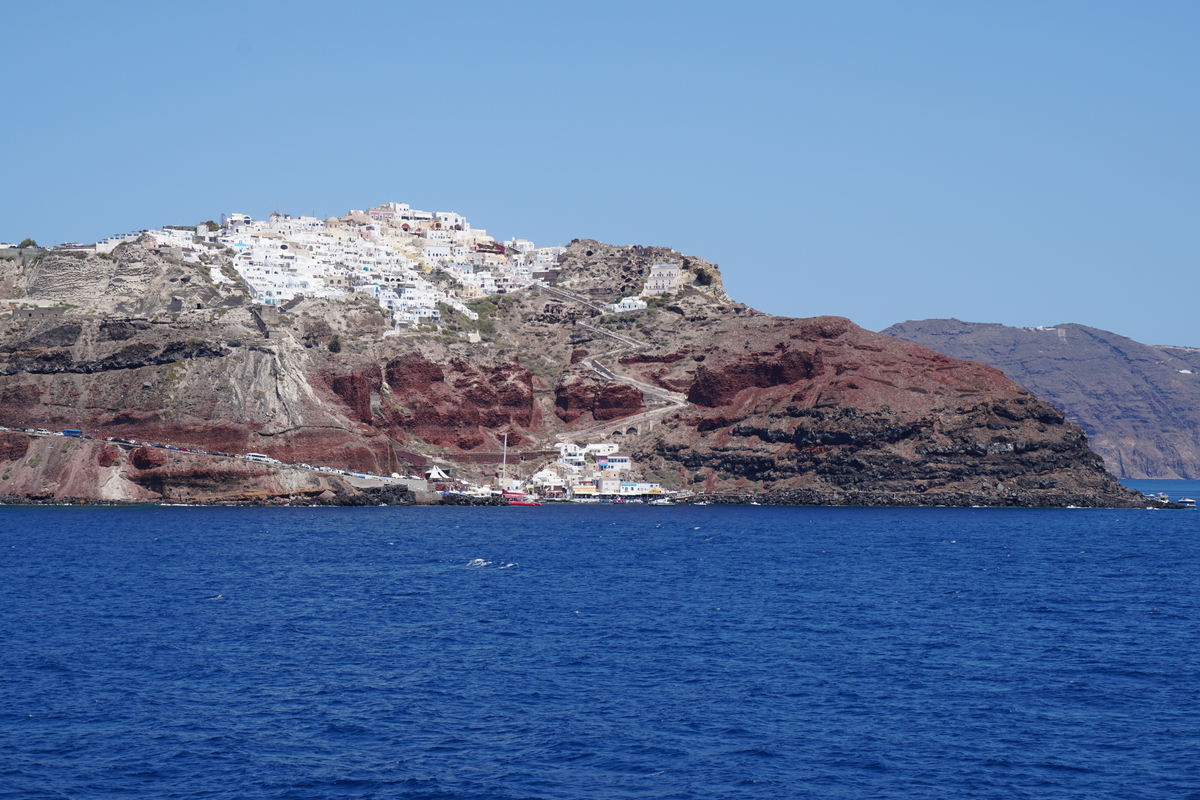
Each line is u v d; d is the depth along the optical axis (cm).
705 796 7069
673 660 10656
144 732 8206
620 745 8000
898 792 7169
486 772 7438
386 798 6981
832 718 8706
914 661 10694
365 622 12662
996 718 8738
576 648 11188
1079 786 7275
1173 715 8838
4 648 10994
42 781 7194
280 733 8212
